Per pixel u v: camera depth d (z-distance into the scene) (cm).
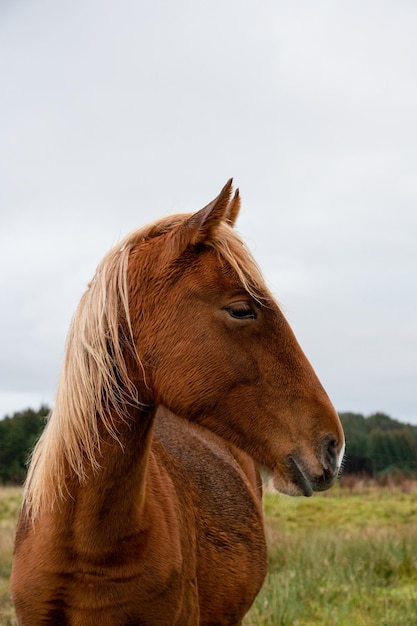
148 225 313
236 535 400
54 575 295
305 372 291
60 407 288
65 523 290
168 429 417
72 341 291
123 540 296
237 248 295
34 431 2189
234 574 386
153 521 311
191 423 324
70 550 292
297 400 286
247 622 584
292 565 783
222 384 285
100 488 287
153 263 297
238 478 442
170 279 291
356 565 760
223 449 461
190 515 357
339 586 700
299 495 283
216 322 285
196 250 294
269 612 601
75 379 285
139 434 293
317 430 284
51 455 290
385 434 2400
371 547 845
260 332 288
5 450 2128
